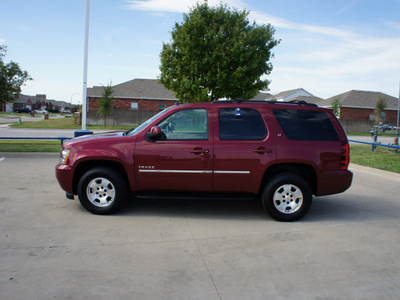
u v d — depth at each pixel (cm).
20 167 869
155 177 484
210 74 1546
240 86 1570
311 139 487
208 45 1543
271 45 1631
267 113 493
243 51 1568
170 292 284
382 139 2664
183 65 1602
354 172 979
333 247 394
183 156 479
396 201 629
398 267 344
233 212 530
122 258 347
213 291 288
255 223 477
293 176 478
